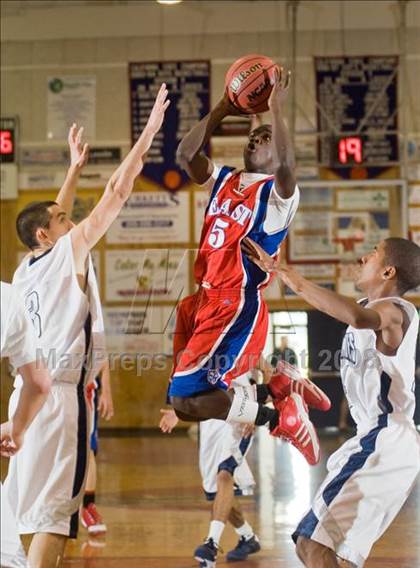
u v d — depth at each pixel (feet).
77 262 12.44
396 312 11.77
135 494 25.76
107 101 44.11
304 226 43.14
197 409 13.32
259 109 13.15
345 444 12.39
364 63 42.88
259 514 22.26
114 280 43.55
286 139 12.42
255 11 43.42
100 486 27.22
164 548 18.95
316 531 11.79
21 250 43.96
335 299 11.35
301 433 13.55
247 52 43.55
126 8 43.75
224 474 17.30
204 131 13.21
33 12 44.06
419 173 42.27
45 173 44.09
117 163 44.01
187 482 27.89
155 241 43.73
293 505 23.40
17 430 10.66
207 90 43.70
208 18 43.60
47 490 12.17
